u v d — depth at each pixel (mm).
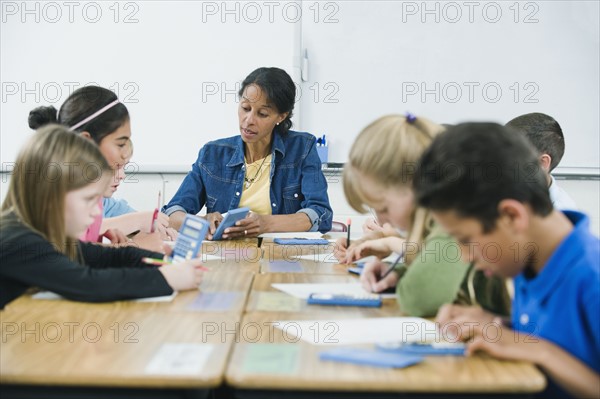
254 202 2545
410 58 3213
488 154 886
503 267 958
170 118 3256
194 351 893
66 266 1203
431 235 1160
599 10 3146
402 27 3201
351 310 1161
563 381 879
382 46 3213
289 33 3225
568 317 958
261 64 3244
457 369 836
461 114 3227
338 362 859
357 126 3256
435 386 789
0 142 3232
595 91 3195
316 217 2410
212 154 2568
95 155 1278
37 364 841
